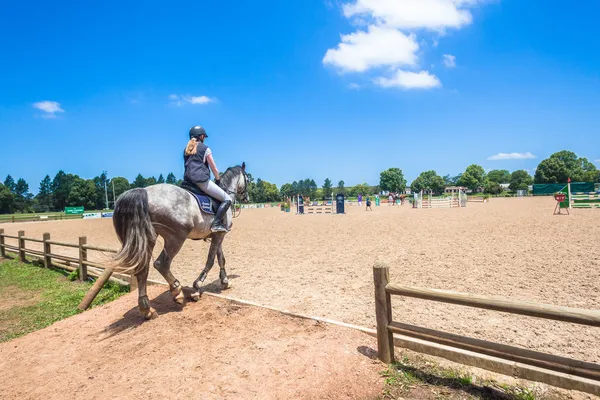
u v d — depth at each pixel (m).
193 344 4.17
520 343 3.90
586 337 4.04
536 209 27.02
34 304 6.70
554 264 7.62
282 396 3.06
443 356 3.29
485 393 3.03
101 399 3.20
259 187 110.75
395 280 6.80
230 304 5.32
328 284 6.78
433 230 15.22
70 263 9.63
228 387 3.25
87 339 4.51
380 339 3.53
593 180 86.00
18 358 4.12
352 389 3.13
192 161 5.43
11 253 13.55
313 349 3.83
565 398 2.90
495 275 6.87
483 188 109.69
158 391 3.25
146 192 4.66
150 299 5.77
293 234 16.06
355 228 17.69
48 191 110.06
